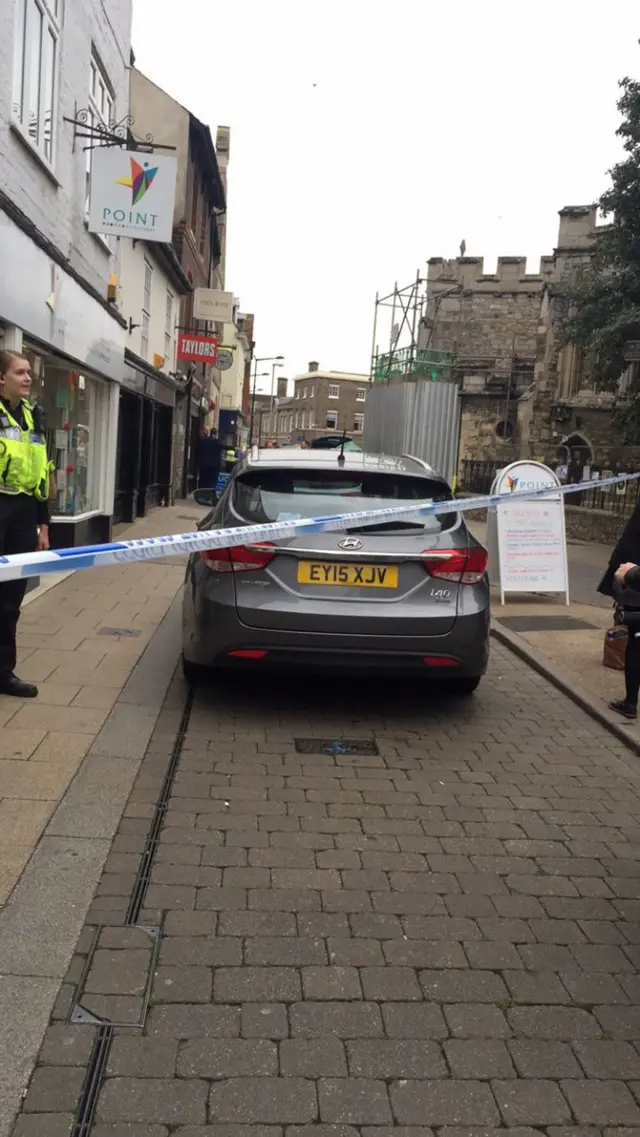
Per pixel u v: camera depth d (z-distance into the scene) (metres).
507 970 2.89
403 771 4.60
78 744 4.57
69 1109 2.19
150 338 16.84
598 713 5.63
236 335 46.78
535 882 3.50
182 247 20.56
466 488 25.02
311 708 5.54
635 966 2.95
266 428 107.19
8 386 4.85
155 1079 2.31
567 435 29.08
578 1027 2.62
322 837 3.77
